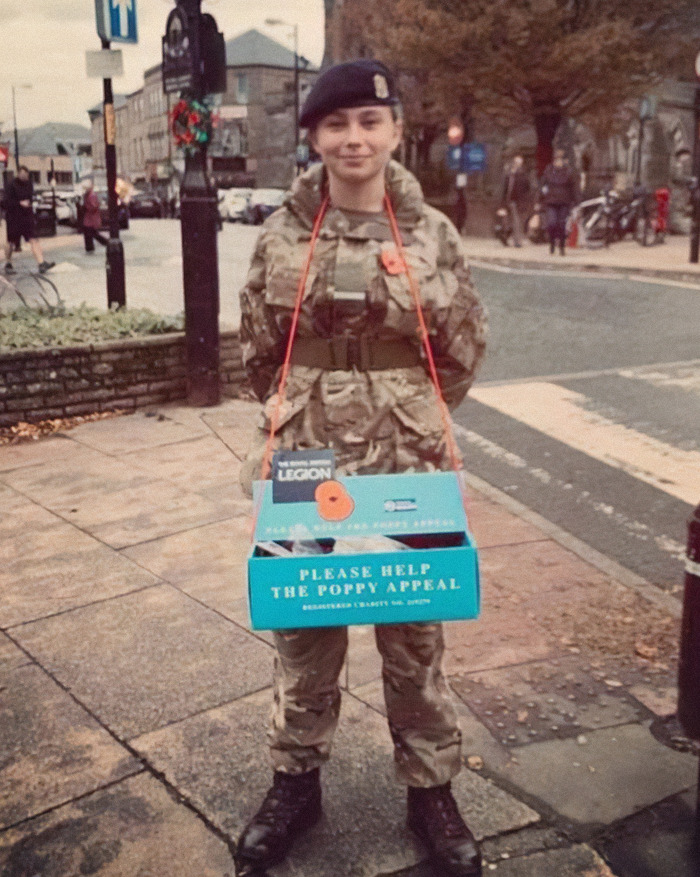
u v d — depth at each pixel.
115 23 9.52
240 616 3.62
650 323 10.35
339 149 1.96
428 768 2.32
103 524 4.58
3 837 2.43
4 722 2.92
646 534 4.60
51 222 24.45
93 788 2.62
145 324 7.18
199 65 6.36
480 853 2.31
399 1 23.06
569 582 3.95
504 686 3.12
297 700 2.32
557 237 17.98
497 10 21.62
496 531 4.53
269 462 2.12
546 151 24.69
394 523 1.99
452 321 2.13
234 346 7.16
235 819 2.49
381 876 2.30
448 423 2.19
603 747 2.80
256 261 2.13
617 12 22.73
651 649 3.36
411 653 2.25
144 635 3.47
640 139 25.12
